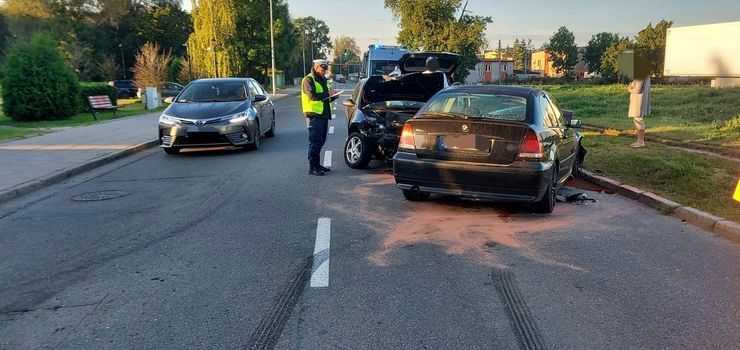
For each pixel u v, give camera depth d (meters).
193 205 7.21
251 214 6.72
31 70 18.81
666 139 12.26
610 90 30.56
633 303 4.09
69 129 16.36
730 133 12.61
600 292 4.30
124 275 4.71
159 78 33.84
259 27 51.72
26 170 9.41
